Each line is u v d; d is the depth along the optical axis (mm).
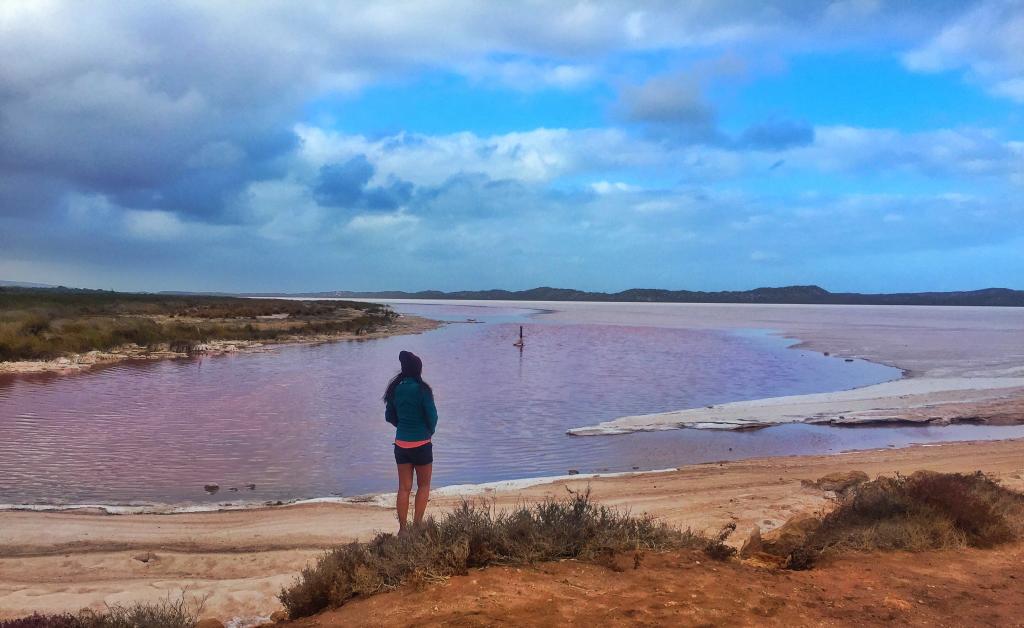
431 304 195750
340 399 20484
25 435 14938
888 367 32031
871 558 6242
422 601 4840
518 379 26188
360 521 9289
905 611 4852
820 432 17078
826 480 11102
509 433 16219
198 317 54656
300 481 11828
